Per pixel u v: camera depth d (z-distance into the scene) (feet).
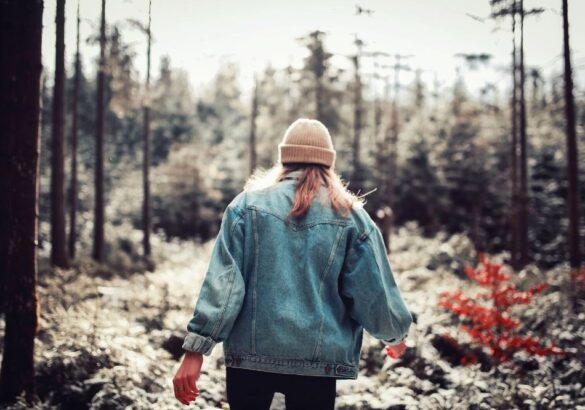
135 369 14.53
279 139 115.14
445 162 117.91
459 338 20.22
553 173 110.22
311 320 6.28
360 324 6.73
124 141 169.89
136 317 23.29
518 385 15.35
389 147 123.85
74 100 60.59
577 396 15.58
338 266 6.56
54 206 46.70
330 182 6.97
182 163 140.56
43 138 102.22
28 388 13.57
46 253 65.21
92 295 28.66
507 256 66.44
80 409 13.55
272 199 6.76
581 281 28.94
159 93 71.51
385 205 120.06
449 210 119.14
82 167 136.36
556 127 104.94
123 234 86.94
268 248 6.51
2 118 13.08
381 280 6.53
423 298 26.99
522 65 54.54
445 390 15.20
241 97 143.13
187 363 5.99
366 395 13.80
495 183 112.16
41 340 18.21
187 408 12.80
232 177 150.51
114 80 57.26
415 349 17.95
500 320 19.26
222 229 6.68
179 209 137.49
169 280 33.42
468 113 107.96
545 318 23.99
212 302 6.06
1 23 12.78
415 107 151.64
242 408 6.37
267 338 6.20
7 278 13.50
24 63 12.96
